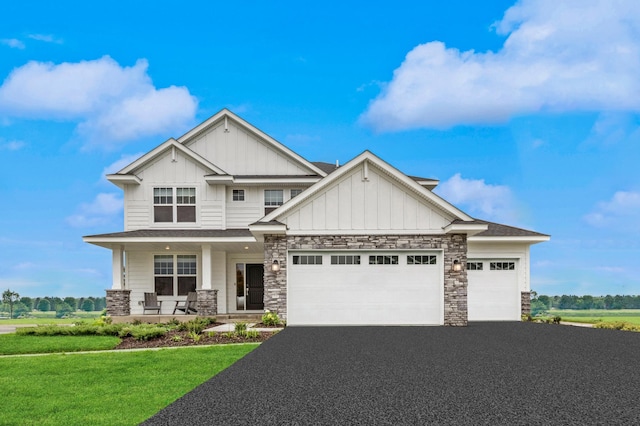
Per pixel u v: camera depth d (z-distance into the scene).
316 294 15.54
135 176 20.05
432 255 15.69
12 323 21.16
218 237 18.33
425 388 6.62
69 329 14.03
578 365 8.35
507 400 6.02
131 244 18.97
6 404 6.31
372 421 5.17
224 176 20.08
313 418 5.28
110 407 6.14
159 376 8.01
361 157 15.52
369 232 15.62
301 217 15.68
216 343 11.83
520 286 18.72
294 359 8.92
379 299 15.52
